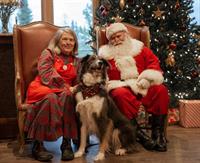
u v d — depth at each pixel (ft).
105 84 9.55
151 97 10.37
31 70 10.83
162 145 10.12
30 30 11.03
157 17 14.11
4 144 11.37
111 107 9.55
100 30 11.84
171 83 14.44
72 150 9.87
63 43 10.26
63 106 9.46
